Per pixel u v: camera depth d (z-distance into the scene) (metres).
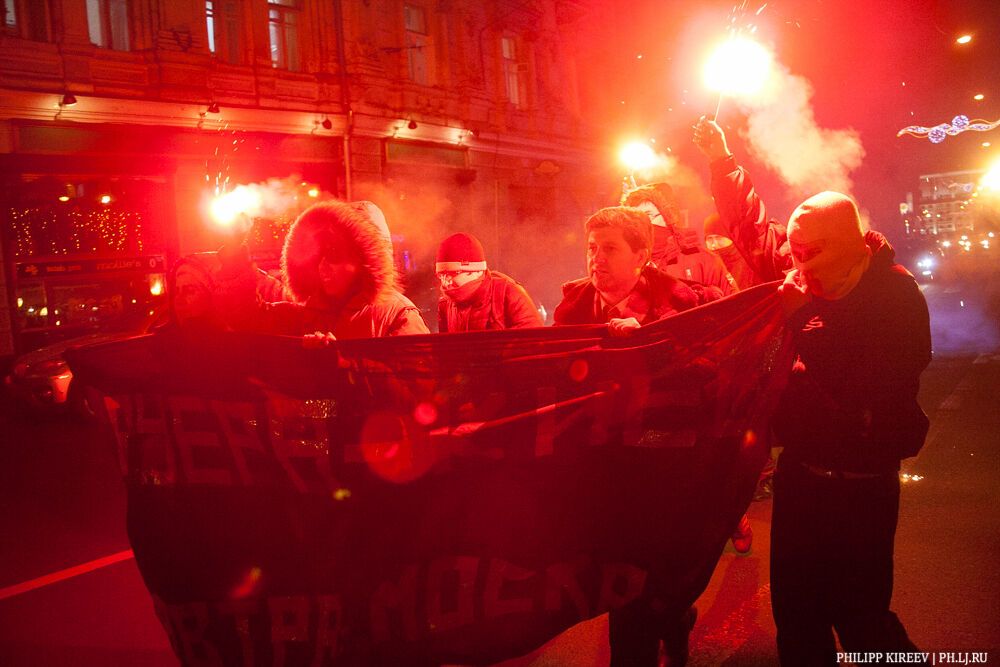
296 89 18.70
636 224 3.17
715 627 3.88
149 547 2.66
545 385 2.60
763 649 3.64
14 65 14.20
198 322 2.91
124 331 11.49
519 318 4.00
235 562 2.62
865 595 2.54
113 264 15.64
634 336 2.59
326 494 2.57
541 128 27.11
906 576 4.32
